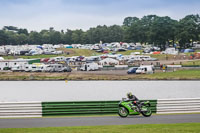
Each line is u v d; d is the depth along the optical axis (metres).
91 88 61.41
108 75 76.44
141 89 59.00
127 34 185.62
